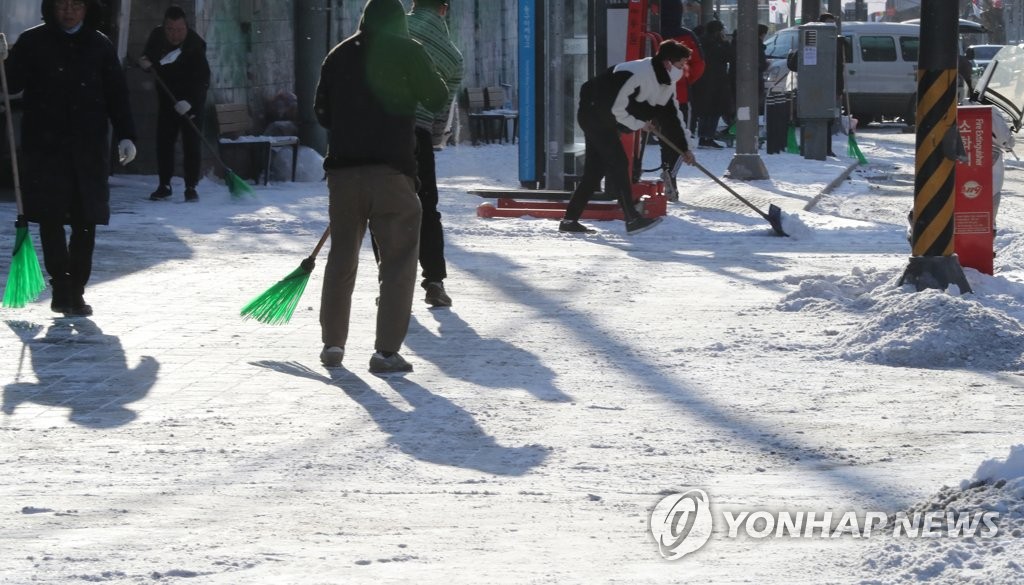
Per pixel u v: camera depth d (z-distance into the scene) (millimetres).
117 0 42844
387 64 18750
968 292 23547
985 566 10234
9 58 22234
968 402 17484
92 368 19125
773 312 23641
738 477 13961
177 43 40562
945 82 23438
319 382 18375
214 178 46469
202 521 12328
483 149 65375
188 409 16859
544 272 28297
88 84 22250
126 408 16906
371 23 18922
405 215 18938
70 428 15914
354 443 15258
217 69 47000
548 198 38156
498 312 23688
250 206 39750
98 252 30000
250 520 12375
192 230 34094
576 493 13352
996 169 27797
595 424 16203
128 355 20000
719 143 68188
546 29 41344
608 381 18516
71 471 14078
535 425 16125
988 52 107500
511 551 11484
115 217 36188
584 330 22047
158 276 27109
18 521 12281
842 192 49812
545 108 41750
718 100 66750
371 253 30766
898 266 29453
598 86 34219
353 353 20281
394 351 19047
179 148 46031
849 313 23344
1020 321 22234
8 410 16766
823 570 10836
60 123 22203
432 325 22469
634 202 35938
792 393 17906
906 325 20438
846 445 15289
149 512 12594
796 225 34812
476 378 18656
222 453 14812
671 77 34000
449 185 47656
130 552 11344
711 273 28422
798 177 52031
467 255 30797
